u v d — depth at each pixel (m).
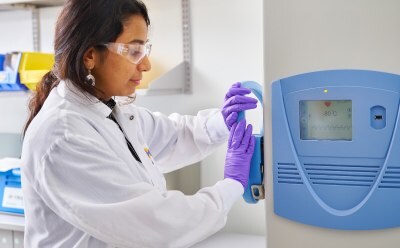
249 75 2.32
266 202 1.36
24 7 2.72
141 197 1.18
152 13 2.48
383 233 1.27
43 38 2.79
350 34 1.25
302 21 1.29
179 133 1.79
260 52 2.29
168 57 2.47
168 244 1.21
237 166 1.43
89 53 1.25
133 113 1.58
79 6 1.22
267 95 1.33
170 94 2.40
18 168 2.28
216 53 2.38
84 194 1.18
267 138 1.35
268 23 1.31
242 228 2.35
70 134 1.19
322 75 1.28
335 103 1.29
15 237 2.18
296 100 1.30
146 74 2.51
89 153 1.19
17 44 2.85
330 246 1.31
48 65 2.58
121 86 1.31
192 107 2.44
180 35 2.44
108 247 1.28
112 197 1.18
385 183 1.26
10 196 2.29
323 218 1.30
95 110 1.34
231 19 2.33
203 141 1.72
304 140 1.31
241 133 1.45
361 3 1.24
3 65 2.59
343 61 1.26
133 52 1.27
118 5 1.23
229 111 1.48
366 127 1.26
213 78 2.39
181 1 2.41
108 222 1.15
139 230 1.18
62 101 1.31
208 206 1.29
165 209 1.21
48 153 1.19
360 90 1.25
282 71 1.31
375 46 1.24
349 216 1.28
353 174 1.28
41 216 1.29
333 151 1.29
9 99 2.86
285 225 1.35
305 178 1.31
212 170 2.38
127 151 1.36
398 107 1.24
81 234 1.26
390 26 1.23
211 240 2.20
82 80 1.26
